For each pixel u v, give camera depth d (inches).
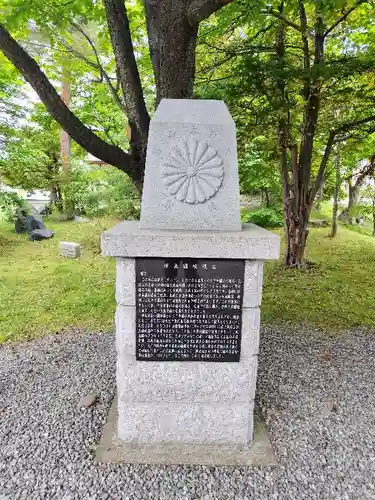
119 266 90.6
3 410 115.1
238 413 99.2
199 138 90.8
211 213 92.7
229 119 92.1
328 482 89.4
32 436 103.3
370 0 221.5
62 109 140.7
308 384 132.0
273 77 202.1
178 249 86.6
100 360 147.6
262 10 221.5
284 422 110.8
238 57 271.6
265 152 296.7
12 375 136.4
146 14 163.2
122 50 150.2
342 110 251.4
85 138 146.3
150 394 97.8
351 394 126.0
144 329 94.2
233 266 90.3
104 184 452.1
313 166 396.5
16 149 414.9
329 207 668.7
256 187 472.7
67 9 173.3
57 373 137.8
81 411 114.5
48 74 297.3
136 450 98.1
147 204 92.4
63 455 96.7
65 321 189.9
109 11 148.5
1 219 503.5
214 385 97.7
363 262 315.3
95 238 385.4
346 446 101.3
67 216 532.4
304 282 260.2
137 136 154.7
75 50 203.8
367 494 86.2
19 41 208.1
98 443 100.9
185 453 97.5
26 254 343.0
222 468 92.8
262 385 130.6
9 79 340.8
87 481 88.7
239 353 95.8
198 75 263.1
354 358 152.6
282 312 205.2
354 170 455.2
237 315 93.4
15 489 86.5
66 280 259.0
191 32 139.7
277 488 87.4
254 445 100.6
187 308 92.9
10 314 198.1
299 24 268.7
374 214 453.7
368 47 235.1
